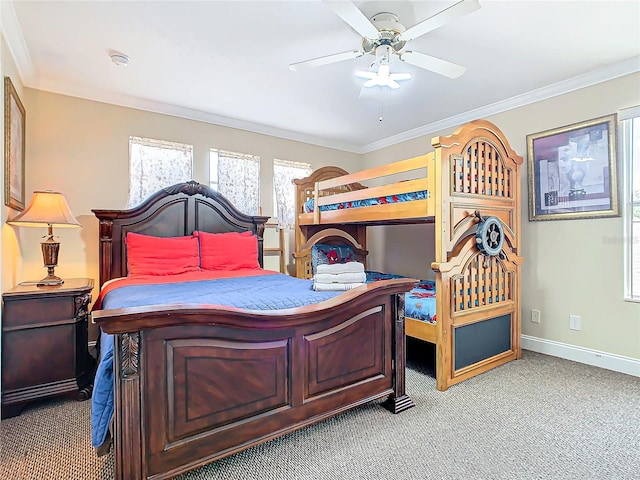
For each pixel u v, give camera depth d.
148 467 1.31
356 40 2.33
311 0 1.92
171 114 3.54
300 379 1.73
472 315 2.64
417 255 4.39
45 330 2.17
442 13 1.66
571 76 2.86
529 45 2.38
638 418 2.01
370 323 2.02
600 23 2.12
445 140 2.45
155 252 2.98
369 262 5.05
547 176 3.13
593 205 2.85
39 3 1.93
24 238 2.76
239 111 3.63
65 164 3.01
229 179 3.89
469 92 3.17
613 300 2.76
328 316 1.79
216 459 1.47
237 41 2.33
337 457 1.65
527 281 3.29
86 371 2.33
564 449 1.71
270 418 1.63
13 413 2.05
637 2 1.92
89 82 2.94
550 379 2.58
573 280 2.98
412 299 2.82
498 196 2.86
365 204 3.14
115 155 3.24
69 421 2.01
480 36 2.27
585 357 2.91
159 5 1.95
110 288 2.45
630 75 2.65
